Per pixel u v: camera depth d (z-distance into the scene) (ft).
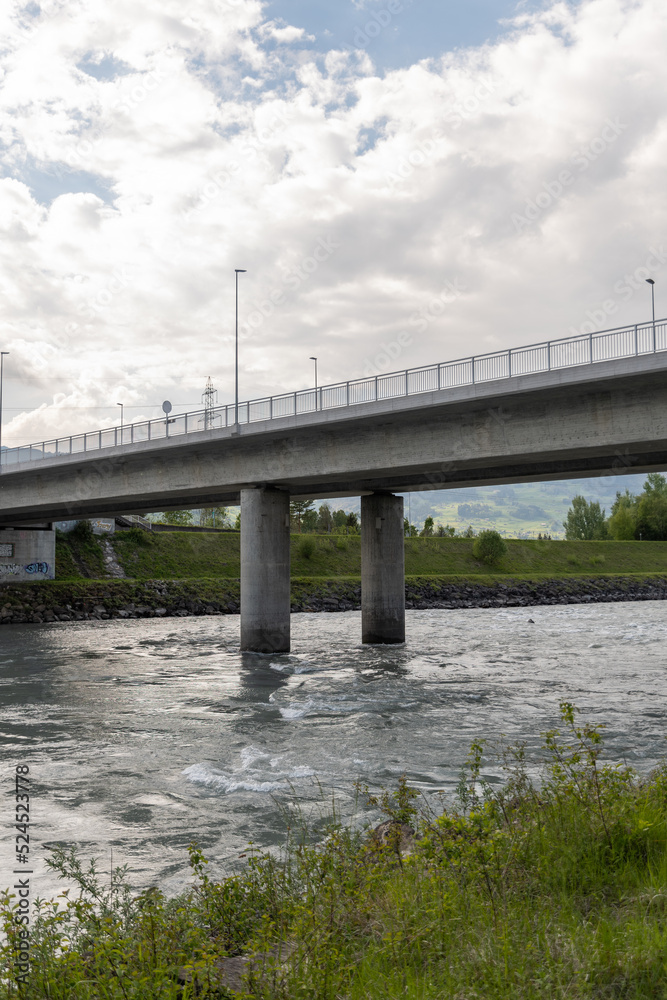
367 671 109.81
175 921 21.11
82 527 273.54
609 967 17.26
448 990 16.56
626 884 22.21
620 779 30.78
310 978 17.20
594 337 88.69
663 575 350.23
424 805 40.86
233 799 47.03
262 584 132.36
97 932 21.11
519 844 24.89
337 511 414.82
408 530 379.96
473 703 82.84
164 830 41.37
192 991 17.44
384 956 18.69
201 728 69.92
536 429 98.53
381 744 62.34
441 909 20.26
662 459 107.76
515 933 19.04
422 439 110.83
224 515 441.27
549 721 72.33
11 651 136.98
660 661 120.88
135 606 221.25
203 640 155.63
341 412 113.39
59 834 41.06
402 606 146.30
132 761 57.52
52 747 62.49
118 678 103.65
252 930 22.09
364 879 23.89
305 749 60.75
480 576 299.17
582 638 158.20
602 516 498.69
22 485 184.34
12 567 233.35
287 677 104.37
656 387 87.40
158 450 141.08
